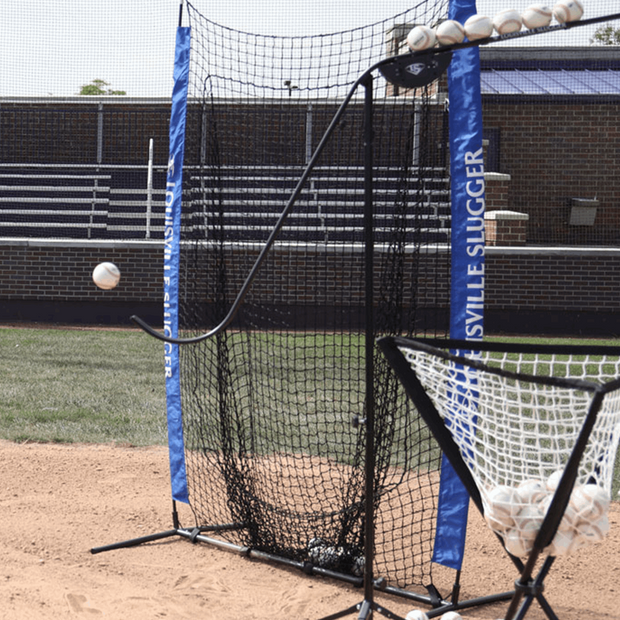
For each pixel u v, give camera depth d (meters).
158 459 6.25
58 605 3.62
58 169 19.06
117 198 19.06
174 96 4.76
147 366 10.24
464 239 3.75
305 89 4.43
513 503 2.58
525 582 2.56
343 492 4.88
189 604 3.69
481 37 3.01
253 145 6.30
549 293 14.99
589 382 2.31
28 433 6.81
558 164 18.28
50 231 19.02
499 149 18.27
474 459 2.87
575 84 18.72
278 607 3.70
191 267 5.54
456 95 3.77
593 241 18.34
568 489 2.36
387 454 4.49
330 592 3.91
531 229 18.33
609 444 2.73
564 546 2.54
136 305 15.45
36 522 4.78
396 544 4.52
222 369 4.90
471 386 2.82
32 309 15.58
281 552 4.34
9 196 19.27
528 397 6.56
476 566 4.30
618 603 3.84
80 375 9.48
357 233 13.13
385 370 4.19
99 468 5.97
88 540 4.53
